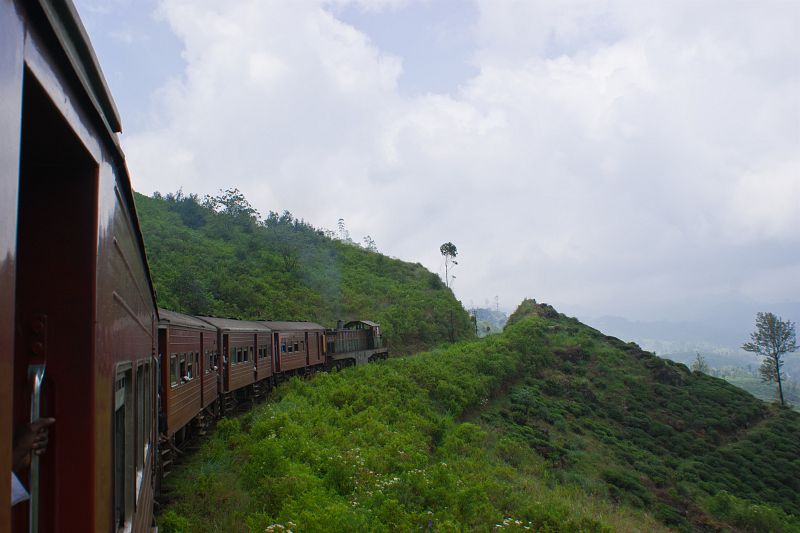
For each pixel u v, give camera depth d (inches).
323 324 1720.0
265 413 661.9
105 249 110.7
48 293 96.2
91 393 95.3
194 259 1771.7
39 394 89.0
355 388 896.3
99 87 100.9
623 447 1179.3
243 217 2605.8
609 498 858.8
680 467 1138.0
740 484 1101.7
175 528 334.3
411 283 2511.1
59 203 99.3
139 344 199.2
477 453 759.1
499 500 521.0
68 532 92.4
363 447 597.3
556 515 491.8
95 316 97.9
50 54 75.2
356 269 2517.2
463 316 2284.7
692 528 852.6
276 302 1675.7
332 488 455.5
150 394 281.0
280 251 2257.6
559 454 1026.7
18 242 96.7
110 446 113.7
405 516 390.9
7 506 61.2
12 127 61.4
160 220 2239.2
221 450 517.7
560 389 1456.7
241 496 404.8
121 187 141.3
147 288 258.4
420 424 804.6
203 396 560.1
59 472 92.4
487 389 1246.9
